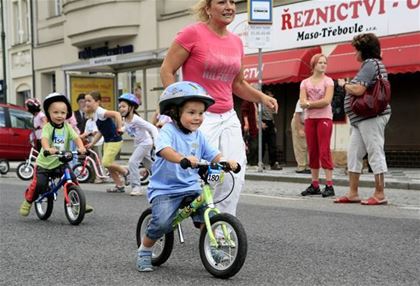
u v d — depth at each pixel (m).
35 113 13.70
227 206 4.84
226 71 4.75
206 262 4.39
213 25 4.75
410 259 4.86
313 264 4.72
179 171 4.31
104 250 5.38
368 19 13.33
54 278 4.44
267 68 14.77
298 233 6.01
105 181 12.54
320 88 8.59
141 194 9.88
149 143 9.62
